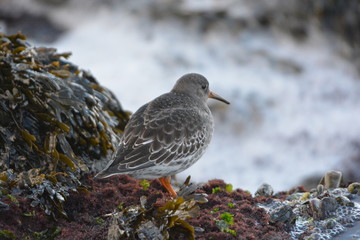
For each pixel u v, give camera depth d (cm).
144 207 757
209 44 2011
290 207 795
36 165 852
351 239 740
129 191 893
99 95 1062
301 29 2045
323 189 916
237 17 2056
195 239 725
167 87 1859
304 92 1909
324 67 1992
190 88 994
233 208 827
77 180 857
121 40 2056
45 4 2219
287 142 1770
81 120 934
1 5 2206
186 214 722
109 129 995
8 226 734
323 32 2056
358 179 1394
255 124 1809
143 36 2055
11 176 799
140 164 846
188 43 2016
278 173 1675
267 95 1873
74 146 934
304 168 1691
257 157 1723
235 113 1812
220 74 1923
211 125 963
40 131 891
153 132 866
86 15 2177
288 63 1978
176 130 877
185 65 1945
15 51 957
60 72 990
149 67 1931
